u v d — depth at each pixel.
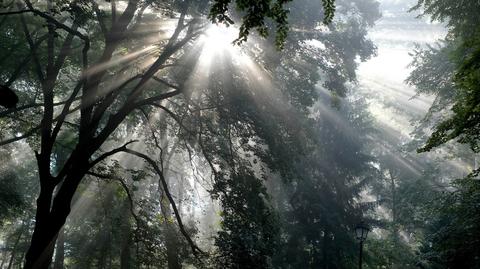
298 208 32.34
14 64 17.44
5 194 25.38
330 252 30.47
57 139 22.11
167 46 15.13
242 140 19.09
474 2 13.39
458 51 13.09
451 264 17.77
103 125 22.00
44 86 14.12
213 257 17.34
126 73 18.45
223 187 17.66
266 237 18.45
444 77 20.27
